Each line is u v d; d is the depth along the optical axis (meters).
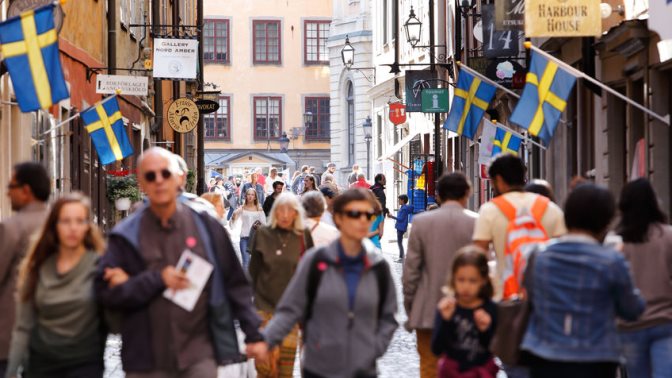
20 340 18.52
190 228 17.86
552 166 56.94
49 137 48.97
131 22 74.12
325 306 17.98
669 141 38.94
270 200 59.91
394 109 106.19
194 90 107.62
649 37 38.88
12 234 20.42
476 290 18.92
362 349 17.97
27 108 28.89
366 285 18.05
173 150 101.56
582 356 16.92
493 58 58.28
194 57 70.94
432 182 89.12
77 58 54.84
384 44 131.12
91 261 18.42
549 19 34.75
